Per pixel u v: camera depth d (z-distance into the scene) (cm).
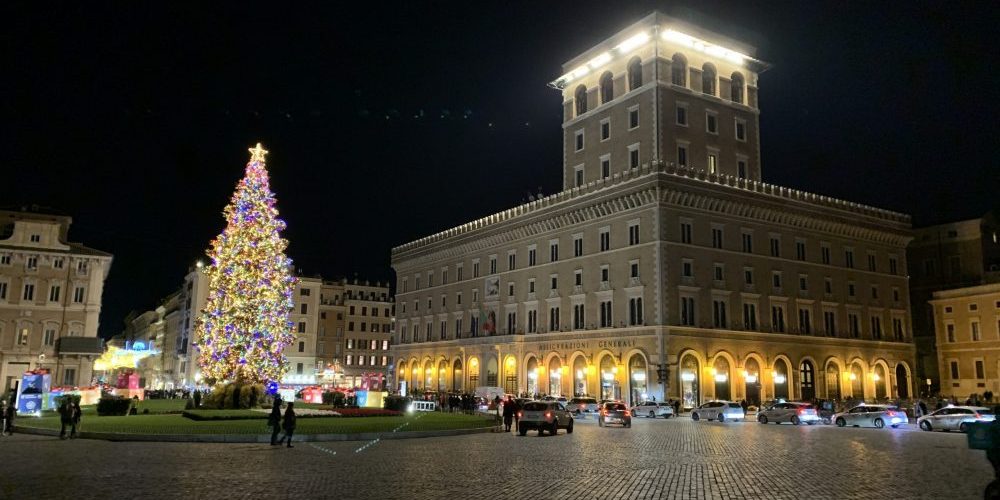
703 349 7019
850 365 8175
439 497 1664
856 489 1817
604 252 7631
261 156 5209
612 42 8269
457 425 4050
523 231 8850
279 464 2306
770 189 7862
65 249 8075
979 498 1683
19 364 7719
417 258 11244
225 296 4966
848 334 8275
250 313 4938
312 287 13425
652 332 6881
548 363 8188
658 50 7788
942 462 2467
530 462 2412
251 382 4938
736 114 8350
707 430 4419
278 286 5125
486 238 9519
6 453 2625
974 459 2578
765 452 2842
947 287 9688
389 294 15262
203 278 12619
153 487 1797
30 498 1627
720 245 7412
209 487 1802
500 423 4434
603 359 7500
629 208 7369
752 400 7288
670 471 2169
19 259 7925
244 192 5103
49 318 7900
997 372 8262
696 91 8025
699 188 7256
